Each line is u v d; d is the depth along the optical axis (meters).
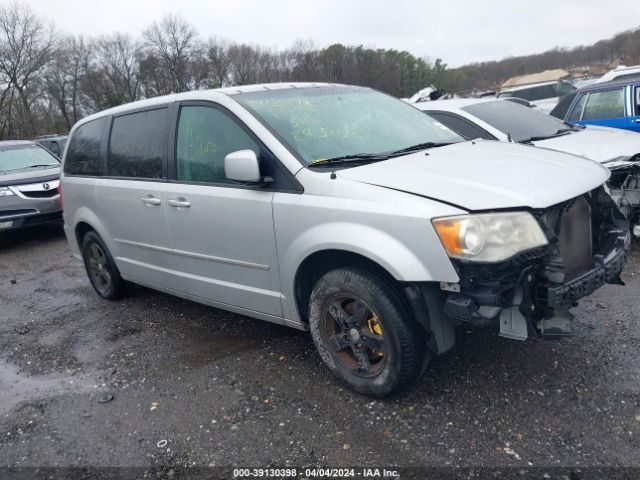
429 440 2.80
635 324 3.84
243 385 3.53
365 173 3.11
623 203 5.25
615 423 2.79
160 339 4.42
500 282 2.65
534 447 2.67
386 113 4.14
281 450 2.85
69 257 7.70
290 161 3.30
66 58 49.44
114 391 3.64
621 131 6.79
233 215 3.59
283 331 4.30
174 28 51.03
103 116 5.07
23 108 44.97
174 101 4.20
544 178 2.96
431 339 2.88
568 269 2.98
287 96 3.92
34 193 8.62
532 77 40.94
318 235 3.08
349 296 3.12
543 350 3.55
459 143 3.87
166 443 3.01
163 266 4.43
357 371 3.25
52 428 3.28
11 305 5.77
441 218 2.67
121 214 4.68
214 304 4.13
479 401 3.08
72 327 4.92
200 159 3.89
